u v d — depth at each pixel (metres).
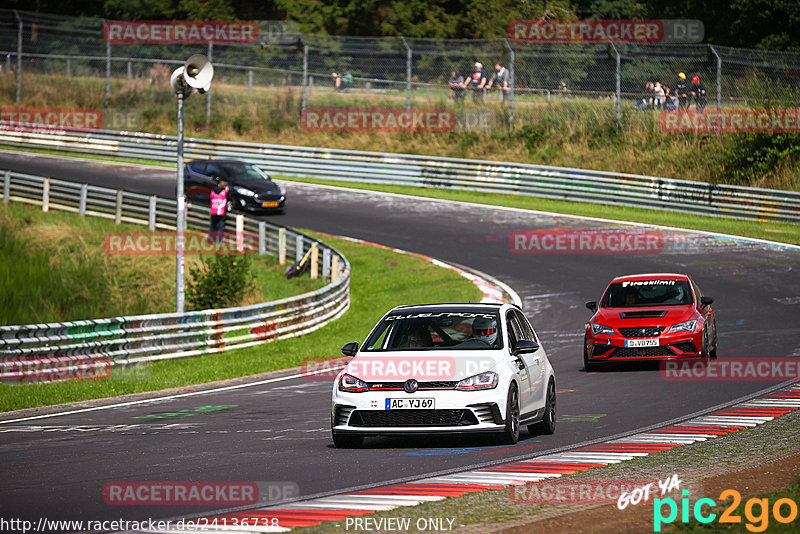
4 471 35.44
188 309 97.44
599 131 166.00
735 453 35.34
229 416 50.47
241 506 28.41
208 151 172.75
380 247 121.94
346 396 38.59
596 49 168.62
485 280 104.19
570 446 38.34
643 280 68.06
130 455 38.75
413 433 38.03
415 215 139.12
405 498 28.88
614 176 142.88
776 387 53.34
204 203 134.75
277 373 68.69
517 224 132.12
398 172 160.75
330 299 93.88
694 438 39.19
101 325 71.88
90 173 161.50
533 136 169.25
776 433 39.66
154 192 145.38
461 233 127.94
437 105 180.88
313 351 78.06
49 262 113.25
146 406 55.22
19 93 197.88
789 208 128.38
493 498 28.50
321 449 39.31
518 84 193.62
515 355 40.28
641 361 67.12
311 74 184.00
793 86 151.75
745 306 87.44
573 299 94.44
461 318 41.66
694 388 54.06
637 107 165.88
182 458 37.69
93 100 198.12
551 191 148.50
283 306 87.56
